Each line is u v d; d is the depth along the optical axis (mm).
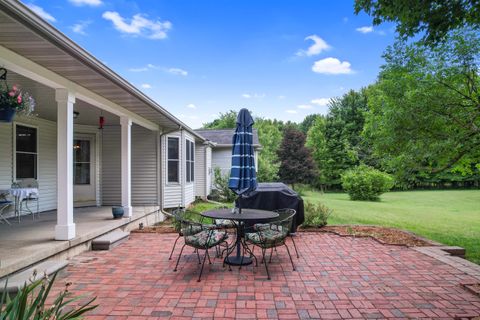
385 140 6590
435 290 3494
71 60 3762
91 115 7551
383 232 6527
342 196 20672
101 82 4707
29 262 3660
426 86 6125
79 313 2012
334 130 25688
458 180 23109
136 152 9359
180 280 3793
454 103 5906
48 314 1856
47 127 7910
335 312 2957
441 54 6016
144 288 3527
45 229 5293
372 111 7367
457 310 2998
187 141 11250
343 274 4031
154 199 9281
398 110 6223
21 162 7031
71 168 4664
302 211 6293
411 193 21031
